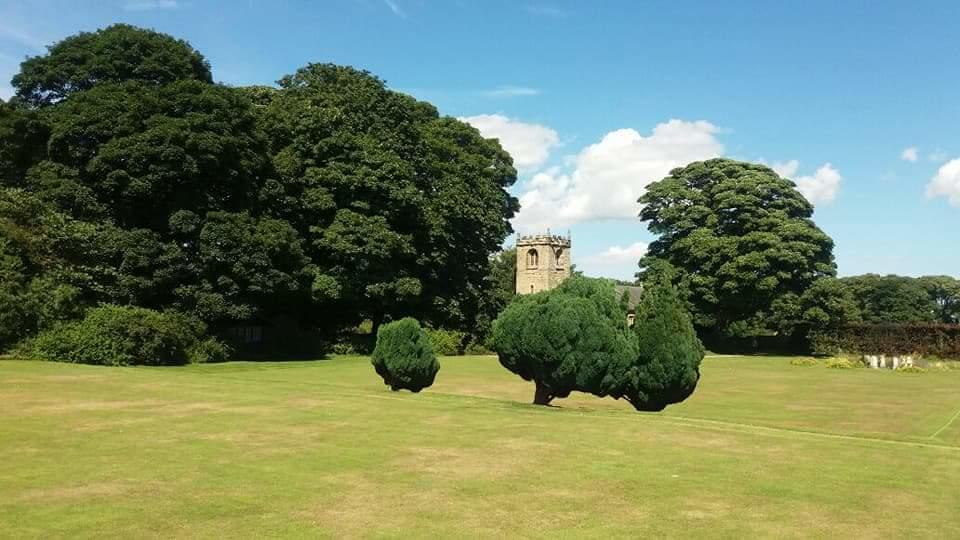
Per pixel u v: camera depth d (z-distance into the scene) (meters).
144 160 33.47
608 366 17.36
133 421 13.64
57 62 37.59
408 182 46.06
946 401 27.64
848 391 31.41
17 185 34.84
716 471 10.35
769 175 65.88
